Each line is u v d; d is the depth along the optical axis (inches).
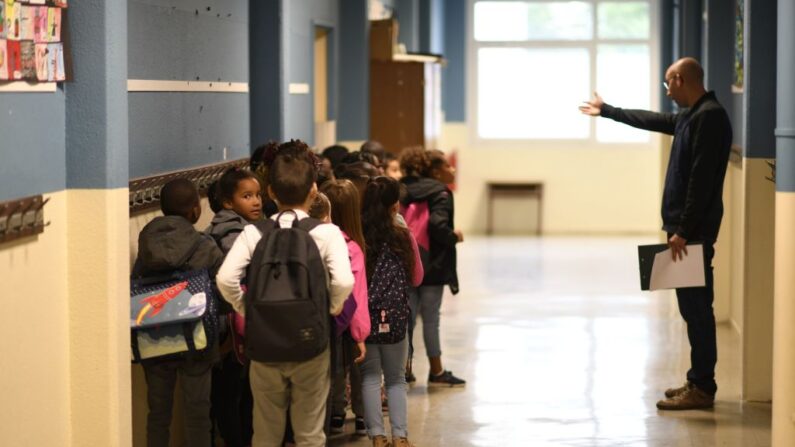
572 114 724.0
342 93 466.6
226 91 285.0
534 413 270.8
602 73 721.6
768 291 277.3
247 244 182.5
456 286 298.0
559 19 721.6
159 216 208.2
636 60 719.1
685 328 384.8
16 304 161.8
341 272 181.2
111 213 180.4
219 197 224.5
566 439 248.1
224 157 283.7
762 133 275.6
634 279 510.9
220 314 199.6
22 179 162.6
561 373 315.0
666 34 541.3
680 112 272.4
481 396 288.2
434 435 251.9
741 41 347.3
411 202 291.3
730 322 396.5
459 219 731.4
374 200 226.8
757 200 276.5
